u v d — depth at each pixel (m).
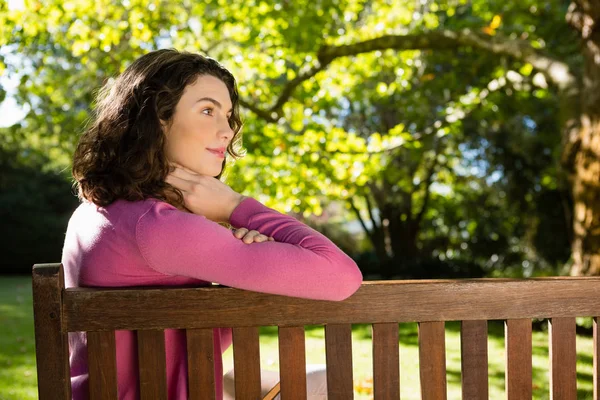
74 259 1.52
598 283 1.49
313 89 8.02
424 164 15.05
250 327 1.42
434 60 9.38
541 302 1.48
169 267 1.38
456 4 9.53
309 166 7.63
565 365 1.49
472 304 1.46
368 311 1.44
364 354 5.26
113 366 1.39
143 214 1.39
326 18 7.66
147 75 1.54
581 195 6.76
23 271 17.72
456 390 4.05
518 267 14.49
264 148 7.55
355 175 7.81
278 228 1.48
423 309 1.45
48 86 7.86
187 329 1.41
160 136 1.50
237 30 7.74
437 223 17.48
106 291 1.38
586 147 6.67
